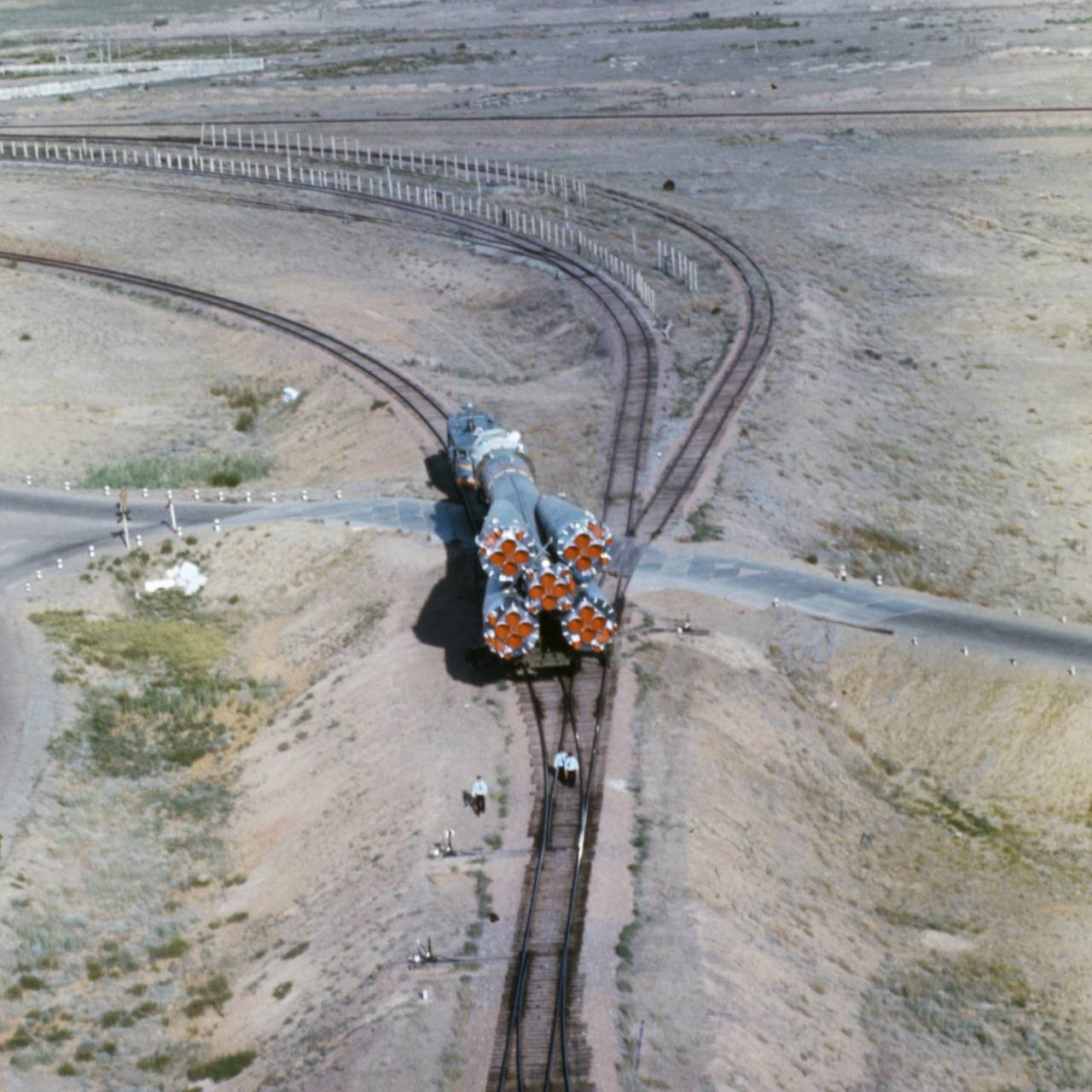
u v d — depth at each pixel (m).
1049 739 52.38
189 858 46.69
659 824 42.84
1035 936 43.59
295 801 48.38
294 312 101.56
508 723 48.47
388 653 54.97
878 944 42.19
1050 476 76.00
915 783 51.44
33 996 40.22
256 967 40.75
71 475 76.56
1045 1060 38.12
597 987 36.19
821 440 75.25
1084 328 95.75
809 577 60.62
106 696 55.31
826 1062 35.72
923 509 71.06
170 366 95.00
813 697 53.84
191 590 63.31
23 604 60.78
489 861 41.59
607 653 50.62
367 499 68.81
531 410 80.75
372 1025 35.56
